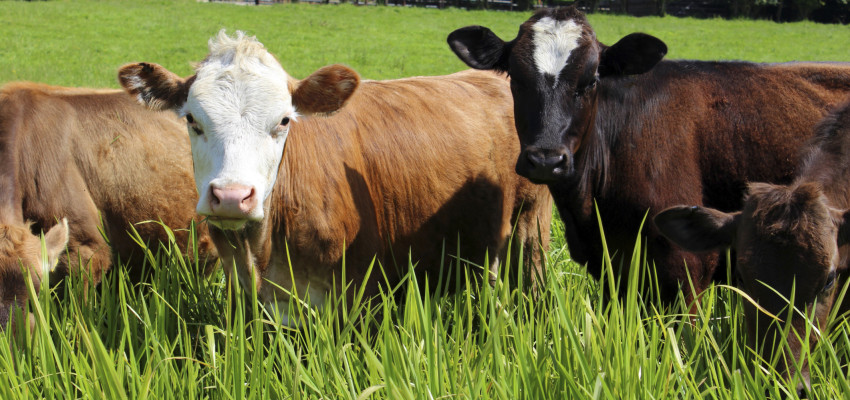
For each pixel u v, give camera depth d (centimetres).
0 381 334
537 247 570
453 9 4266
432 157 477
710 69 492
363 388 367
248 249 393
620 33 3281
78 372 347
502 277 547
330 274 422
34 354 371
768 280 347
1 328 357
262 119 354
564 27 452
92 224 474
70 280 439
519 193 547
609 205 476
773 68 496
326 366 361
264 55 374
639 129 470
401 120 475
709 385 372
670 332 337
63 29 2541
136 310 429
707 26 3816
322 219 412
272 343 375
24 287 374
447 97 514
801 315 338
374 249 443
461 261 509
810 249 340
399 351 340
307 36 2781
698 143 474
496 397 338
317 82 377
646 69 454
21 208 443
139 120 502
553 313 390
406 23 3400
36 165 456
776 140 473
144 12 3164
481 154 505
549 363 353
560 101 438
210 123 349
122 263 509
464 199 494
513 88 459
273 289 418
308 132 423
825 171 392
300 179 408
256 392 342
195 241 458
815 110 479
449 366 357
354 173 436
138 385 339
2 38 2248
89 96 499
